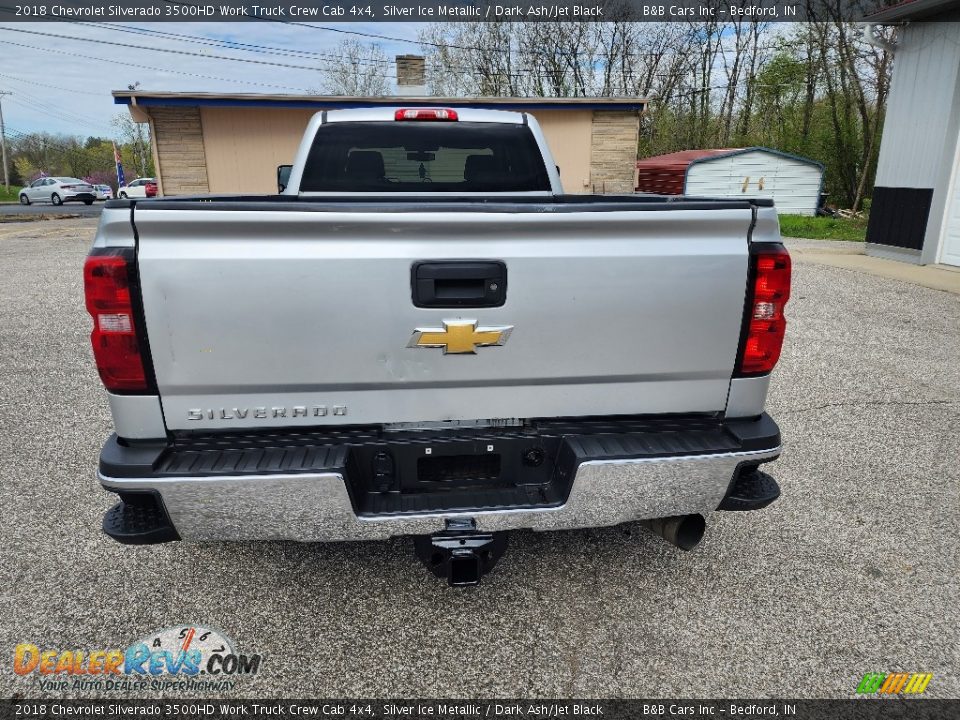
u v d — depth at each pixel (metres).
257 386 2.08
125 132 69.75
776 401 4.94
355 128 3.93
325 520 2.11
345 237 2.02
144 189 36.41
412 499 2.25
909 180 11.08
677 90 39.66
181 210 1.93
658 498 2.26
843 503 3.42
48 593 2.64
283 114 15.64
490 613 2.56
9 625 2.46
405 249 2.05
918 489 3.57
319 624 2.49
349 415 2.17
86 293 1.95
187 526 2.08
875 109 24.34
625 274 2.15
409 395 2.18
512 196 3.46
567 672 2.26
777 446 2.31
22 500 3.39
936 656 2.34
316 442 2.18
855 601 2.63
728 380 2.33
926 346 6.41
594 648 2.38
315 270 2.02
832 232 17.30
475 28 36.91
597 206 2.10
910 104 10.92
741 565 2.87
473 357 2.15
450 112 4.00
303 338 2.05
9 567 2.81
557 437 2.30
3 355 6.02
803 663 2.30
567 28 37.69
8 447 4.05
